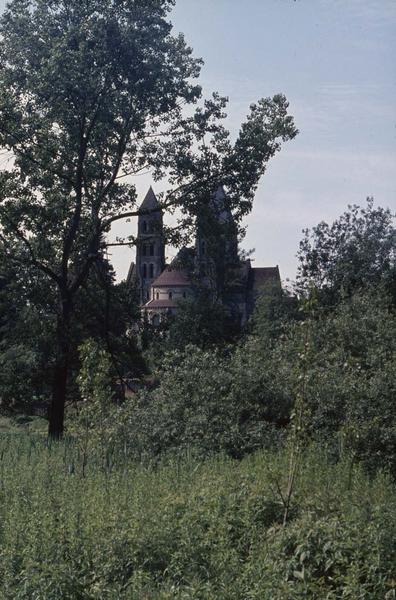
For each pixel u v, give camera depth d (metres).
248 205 35.34
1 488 13.50
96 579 9.59
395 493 12.22
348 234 54.66
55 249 35.84
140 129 34.38
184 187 35.16
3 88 33.22
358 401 16.81
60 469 15.77
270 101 35.19
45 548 9.97
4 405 37.75
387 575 8.51
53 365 34.97
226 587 8.61
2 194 33.56
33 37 33.47
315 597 8.42
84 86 32.28
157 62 33.16
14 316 36.47
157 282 110.69
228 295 74.69
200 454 17.11
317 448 15.99
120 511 10.88
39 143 33.62
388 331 21.83
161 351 39.56
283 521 10.54
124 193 35.16
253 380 18.80
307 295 12.25
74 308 37.09
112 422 17.97
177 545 9.90
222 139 35.16
